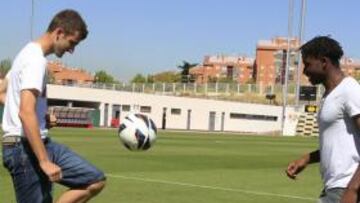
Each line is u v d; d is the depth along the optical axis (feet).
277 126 307.58
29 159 20.66
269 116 306.96
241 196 44.96
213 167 68.90
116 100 269.03
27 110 19.83
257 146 124.36
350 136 19.66
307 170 68.95
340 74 19.99
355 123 19.45
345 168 19.69
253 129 303.68
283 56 319.27
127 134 25.38
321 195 20.54
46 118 21.76
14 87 20.67
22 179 20.81
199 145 116.37
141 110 276.62
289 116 226.17
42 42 20.85
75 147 92.58
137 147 25.50
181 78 540.11
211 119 295.89
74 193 22.07
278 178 59.41
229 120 299.99
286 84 229.86
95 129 188.14
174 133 191.01
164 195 43.50
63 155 21.77
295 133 224.94
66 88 255.70
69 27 20.74
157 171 61.21
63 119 203.72
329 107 19.74
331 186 19.88
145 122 25.63
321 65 19.90
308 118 222.69
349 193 18.69
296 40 226.99
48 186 21.04
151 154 84.53
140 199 41.06
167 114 283.59
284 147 125.49
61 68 452.76
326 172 20.11
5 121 20.94
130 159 74.64
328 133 19.93
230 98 325.21
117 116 269.23
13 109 20.70
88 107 262.47
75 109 207.92
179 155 85.10
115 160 72.43
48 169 19.89
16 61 20.68
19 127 20.68
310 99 223.51
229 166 71.26
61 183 22.11
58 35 20.81
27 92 19.95
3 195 39.65
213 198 43.16
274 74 492.95
